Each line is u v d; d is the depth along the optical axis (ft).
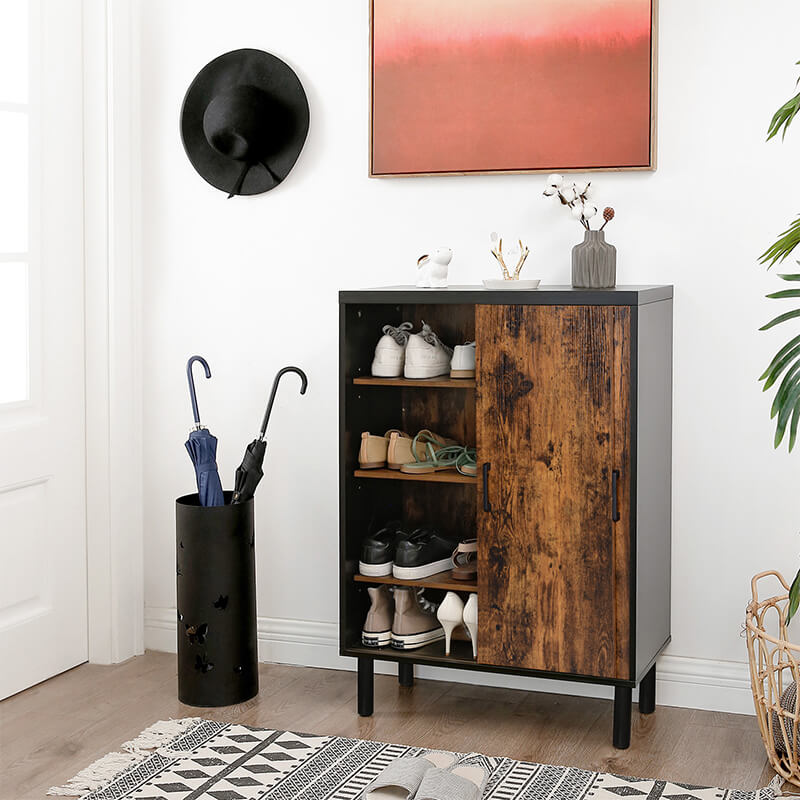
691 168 9.76
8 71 10.27
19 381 10.48
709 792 8.27
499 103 10.14
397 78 10.43
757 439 9.75
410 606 9.80
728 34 9.57
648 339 8.94
